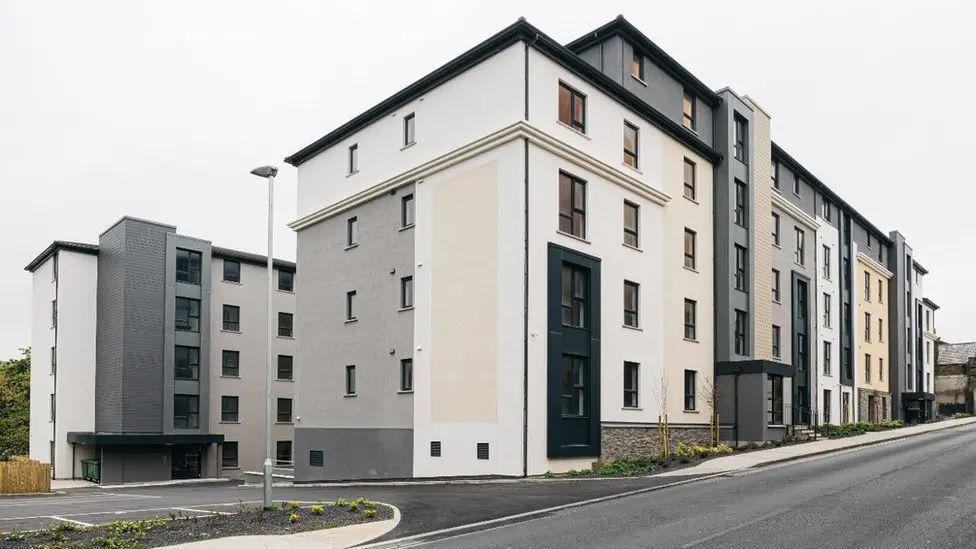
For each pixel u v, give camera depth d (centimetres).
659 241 2848
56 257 4641
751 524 1226
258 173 1560
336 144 3191
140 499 2198
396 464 2650
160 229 4631
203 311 4806
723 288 3175
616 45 2786
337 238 3128
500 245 2312
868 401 5184
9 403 5628
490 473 2252
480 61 2473
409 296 2714
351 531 1250
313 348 3194
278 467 4484
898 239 5925
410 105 2777
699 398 3009
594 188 2544
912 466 2042
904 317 5988
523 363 2195
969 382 7631
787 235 3975
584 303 2470
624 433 2553
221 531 1256
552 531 1220
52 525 1400
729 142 3266
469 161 2467
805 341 4091
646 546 1076
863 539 1090
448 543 1146
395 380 2698
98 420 4603
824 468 2077
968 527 1155
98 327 4703
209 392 4816
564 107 2478
